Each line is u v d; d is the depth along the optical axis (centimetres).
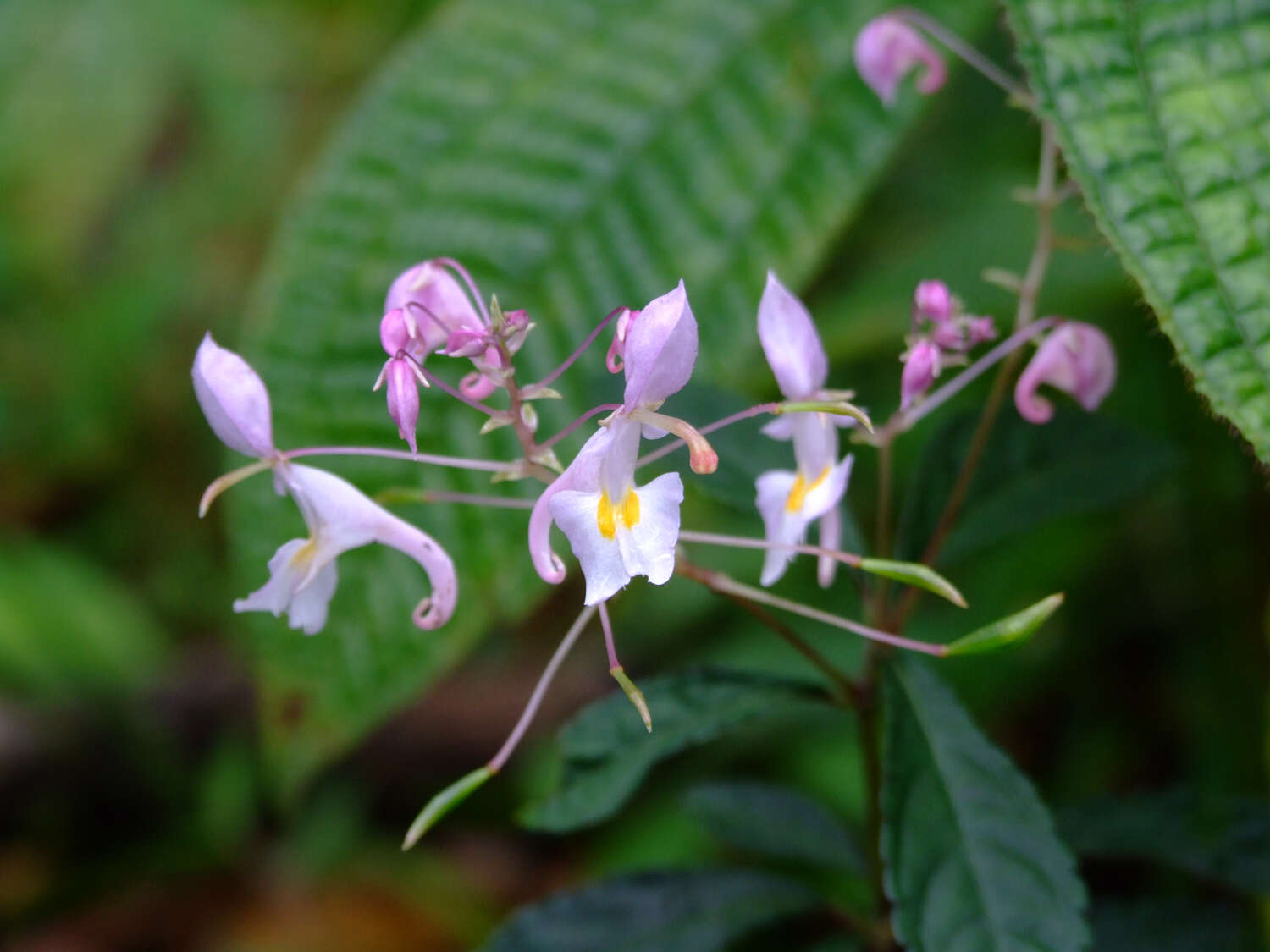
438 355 35
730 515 53
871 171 36
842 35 36
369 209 36
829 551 28
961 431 32
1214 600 37
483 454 35
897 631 30
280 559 28
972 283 39
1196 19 27
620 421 27
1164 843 32
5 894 53
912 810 29
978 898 28
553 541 34
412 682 35
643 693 30
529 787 52
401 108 36
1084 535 45
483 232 36
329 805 54
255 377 27
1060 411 32
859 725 31
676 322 27
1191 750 40
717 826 34
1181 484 37
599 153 36
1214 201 27
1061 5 27
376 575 35
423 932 52
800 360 28
